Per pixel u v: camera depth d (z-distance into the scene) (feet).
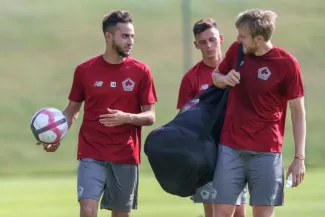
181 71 319.47
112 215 94.07
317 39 343.05
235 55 81.76
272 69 79.05
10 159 254.27
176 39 346.13
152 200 162.30
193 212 142.00
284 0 382.63
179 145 80.79
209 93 85.51
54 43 349.41
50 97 304.09
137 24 360.48
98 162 89.86
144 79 91.35
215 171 81.71
